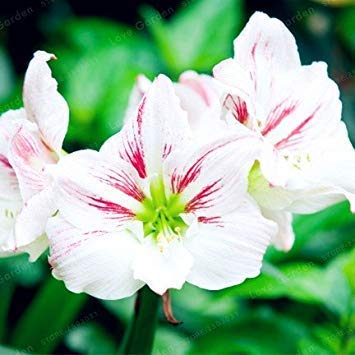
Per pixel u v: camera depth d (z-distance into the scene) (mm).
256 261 874
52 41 1502
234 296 1104
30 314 1079
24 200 877
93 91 1174
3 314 1099
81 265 857
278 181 871
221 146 868
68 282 859
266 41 917
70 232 858
